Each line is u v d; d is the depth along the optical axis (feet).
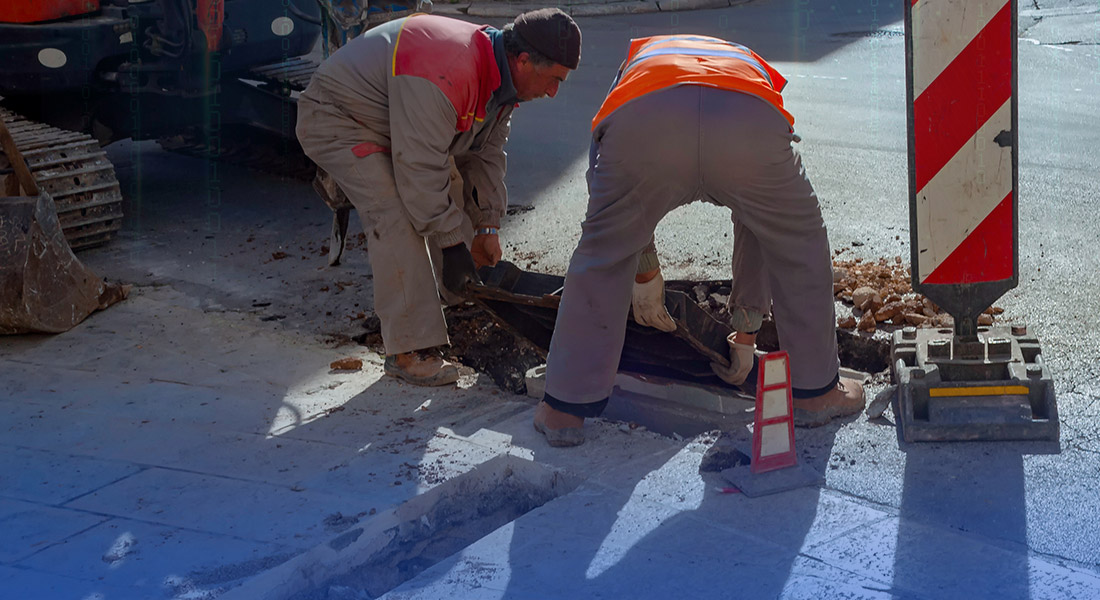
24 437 11.98
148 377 13.80
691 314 12.44
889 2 51.42
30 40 20.83
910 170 10.73
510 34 12.21
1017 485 9.81
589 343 10.92
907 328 12.42
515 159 24.91
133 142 28.91
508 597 8.50
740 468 10.34
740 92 9.89
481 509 10.77
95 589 8.80
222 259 18.88
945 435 10.69
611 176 10.27
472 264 12.76
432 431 11.78
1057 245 17.06
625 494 10.03
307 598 9.12
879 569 8.61
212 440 11.77
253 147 25.82
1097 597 8.11
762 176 10.10
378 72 12.42
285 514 9.99
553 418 11.30
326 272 18.02
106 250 19.56
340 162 12.80
